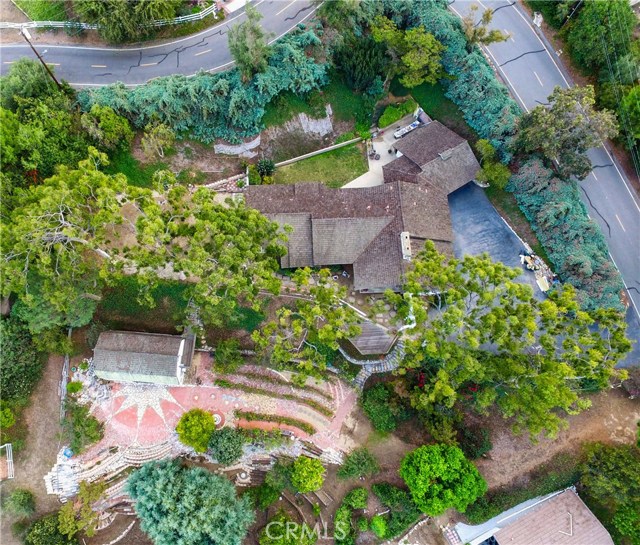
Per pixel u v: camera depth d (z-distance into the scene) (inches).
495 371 1413.6
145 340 1654.8
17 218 1343.5
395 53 1941.4
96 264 1599.4
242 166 1958.7
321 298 1423.5
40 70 1668.3
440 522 1724.9
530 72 2039.9
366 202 1847.9
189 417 1581.0
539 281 1872.5
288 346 1488.7
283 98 1932.8
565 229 1811.0
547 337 1348.4
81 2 1720.0
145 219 1373.0
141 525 1481.3
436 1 1998.0
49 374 1668.3
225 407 1745.8
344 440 1753.2
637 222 1925.4
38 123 1590.8
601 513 1683.1
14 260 1382.9
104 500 1637.6
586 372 1366.9
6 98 1626.5
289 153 2036.2
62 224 1376.7
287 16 1985.7
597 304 1740.9
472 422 1734.7
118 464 1665.8
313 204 1844.2
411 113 2089.1
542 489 1711.4
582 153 1777.8
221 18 1961.1
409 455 1614.2
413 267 1722.4
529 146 1759.4
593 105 1953.7
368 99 2025.1
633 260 1898.4
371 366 1787.6
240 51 1681.8
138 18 1777.8
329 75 1984.5
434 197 1883.6
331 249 1772.9
